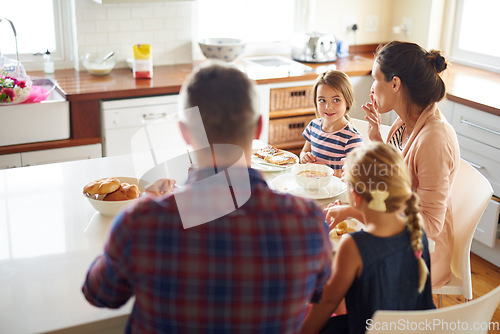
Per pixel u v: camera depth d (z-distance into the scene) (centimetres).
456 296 286
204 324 101
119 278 104
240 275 99
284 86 353
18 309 127
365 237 141
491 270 306
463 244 201
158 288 99
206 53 367
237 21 402
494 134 297
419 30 409
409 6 414
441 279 203
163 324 102
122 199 170
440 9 397
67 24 354
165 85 322
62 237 159
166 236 98
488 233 303
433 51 195
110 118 314
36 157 306
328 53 391
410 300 147
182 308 100
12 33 342
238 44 364
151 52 344
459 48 401
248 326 102
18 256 149
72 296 133
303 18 419
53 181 196
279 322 104
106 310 127
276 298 102
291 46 407
